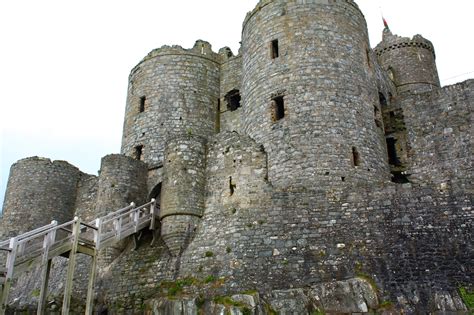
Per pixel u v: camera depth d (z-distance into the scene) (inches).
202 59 984.3
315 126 684.7
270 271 584.4
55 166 1074.1
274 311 534.0
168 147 735.7
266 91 745.0
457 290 510.9
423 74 1186.0
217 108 959.0
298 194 639.8
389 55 1226.0
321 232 600.7
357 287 527.2
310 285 555.8
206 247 645.9
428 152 740.0
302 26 765.3
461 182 584.4
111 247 764.6
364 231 587.2
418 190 596.7
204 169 721.0
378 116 755.4
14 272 524.7
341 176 652.1
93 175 1110.4
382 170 696.4
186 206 682.2
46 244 562.3
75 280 801.6
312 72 724.0
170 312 565.3
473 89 735.7
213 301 550.6
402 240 566.3
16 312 688.4
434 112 757.3
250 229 630.5
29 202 1027.3
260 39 795.4
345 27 774.5
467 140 713.6
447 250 543.5
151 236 749.3
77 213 1048.8
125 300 677.9
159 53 986.7
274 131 703.7
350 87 724.0
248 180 676.7
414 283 530.0
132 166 843.4
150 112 933.8
